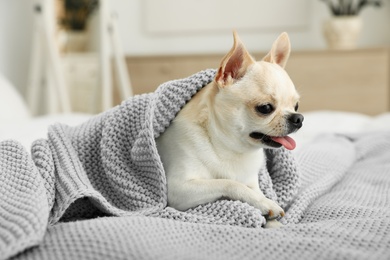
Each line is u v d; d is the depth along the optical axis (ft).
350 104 11.39
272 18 12.60
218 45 12.84
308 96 11.32
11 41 10.87
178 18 12.76
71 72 11.36
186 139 3.71
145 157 3.64
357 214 3.67
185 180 3.61
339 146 5.74
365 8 12.46
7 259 2.65
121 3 12.70
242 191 3.55
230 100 3.64
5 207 3.15
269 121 3.60
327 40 11.68
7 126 6.65
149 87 11.42
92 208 3.90
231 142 3.69
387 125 7.36
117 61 10.99
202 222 3.38
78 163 3.88
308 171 4.61
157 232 2.88
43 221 2.96
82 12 11.80
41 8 10.20
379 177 4.86
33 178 3.48
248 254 2.72
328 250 2.67
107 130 3.90
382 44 12.55
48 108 10.93
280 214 3.49
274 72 3.73
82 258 2.59
